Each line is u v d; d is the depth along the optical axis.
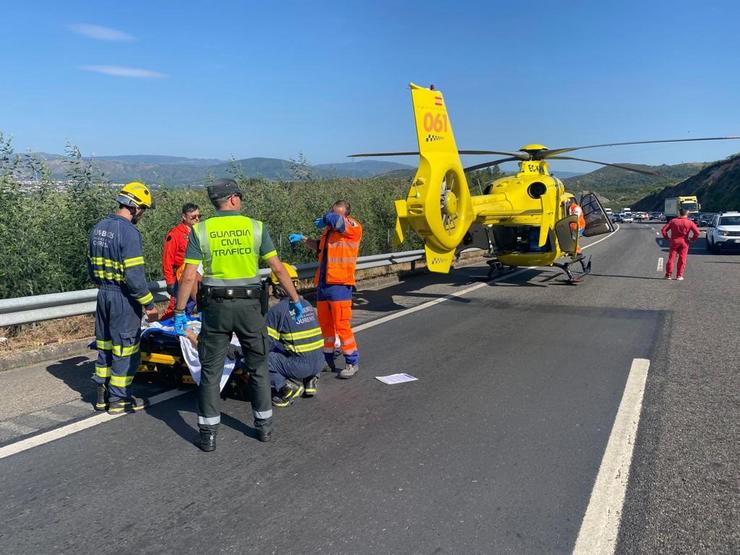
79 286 8.42
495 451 4.21
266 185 13.16
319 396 5.45
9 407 5.07
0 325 6.12
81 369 6.25
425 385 5.77
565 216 13.26
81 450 4.19
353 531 3.17
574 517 3.31
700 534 3.15
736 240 22.03
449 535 3.13
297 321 5.11
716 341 7.60
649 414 4.95
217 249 4.16
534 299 11.12
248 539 3.09
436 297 11.35
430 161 8.86
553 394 5.49
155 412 4.97
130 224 4.82
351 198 15.68
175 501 3.48
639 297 11.32
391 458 4.09
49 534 3.12
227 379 4.96
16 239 7.38
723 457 4.11
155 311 5.09
